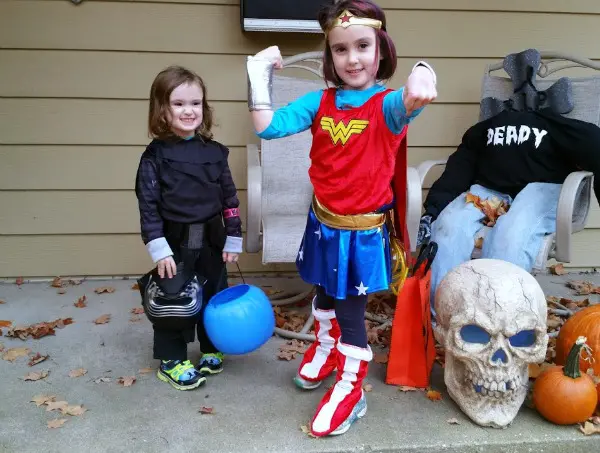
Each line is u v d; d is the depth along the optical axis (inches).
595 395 72.0
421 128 129.1
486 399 72.1
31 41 116.6
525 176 101.7
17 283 125.2
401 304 81.5
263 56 65.7
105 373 85.9
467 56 126.6
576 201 99.4
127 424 72.6
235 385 83.0
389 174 66.4
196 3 118.5
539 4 125.7
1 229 123.9
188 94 77.2
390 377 83.4
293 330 103.3
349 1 63.1
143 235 78.3
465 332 73.5
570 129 98.1
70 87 119.4
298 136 113.4
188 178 78.4
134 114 122.1
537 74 116.2
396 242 76.7
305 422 73.4
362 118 63.5
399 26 123.7
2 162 120.9
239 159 126.3
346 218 67.0
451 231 95.4
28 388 81.1
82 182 123.8
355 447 68.5
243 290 83.0
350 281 68.8
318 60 120.6
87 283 126.3
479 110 129.0
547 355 91.4
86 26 117.2
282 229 95.8
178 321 78.3
